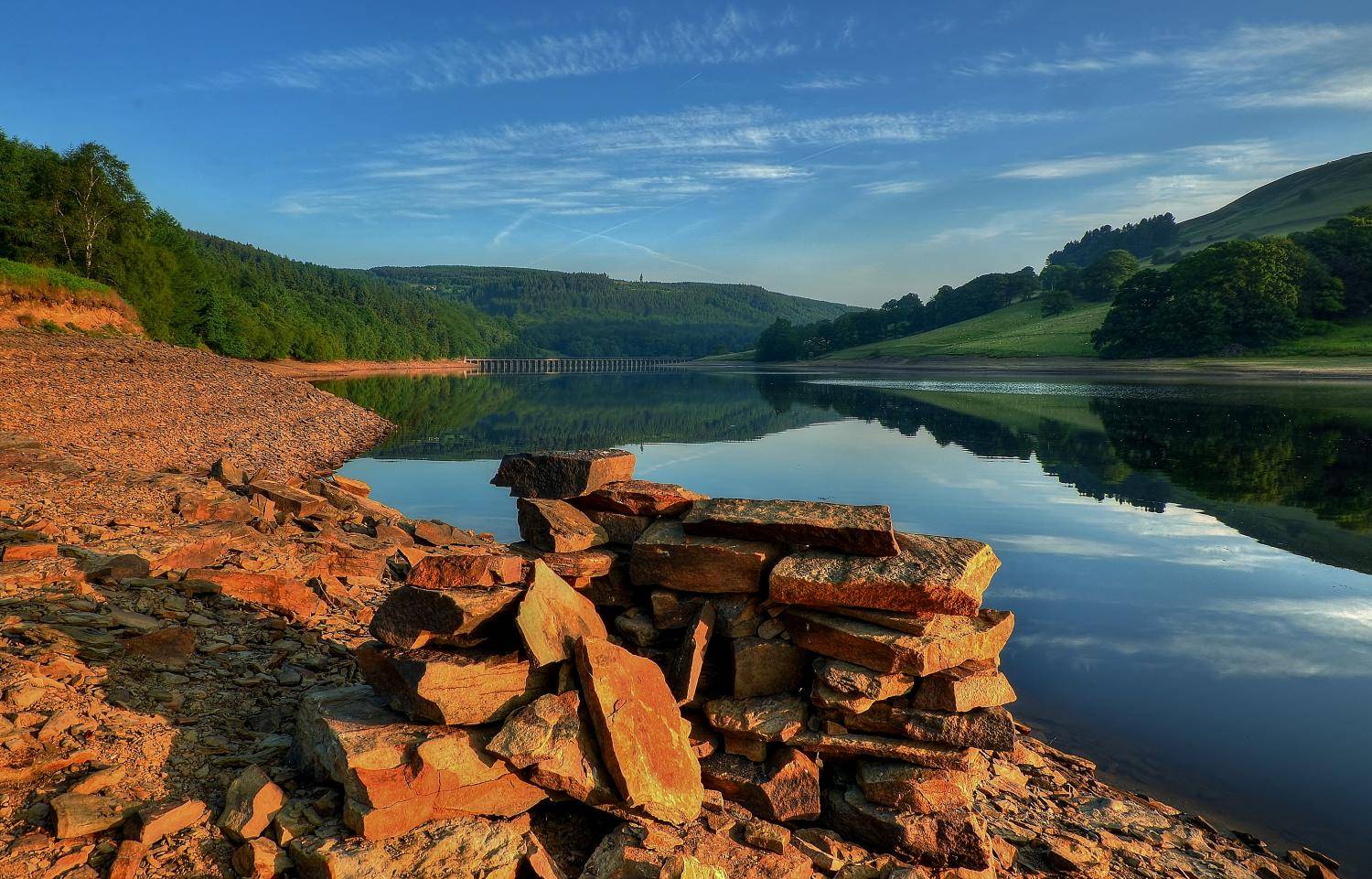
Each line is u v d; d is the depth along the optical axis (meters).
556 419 55.56
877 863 5.22
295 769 5.04
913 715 5.62
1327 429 42.00
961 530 19.45
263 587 8.91
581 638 5.34
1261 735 8.72
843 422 51.53
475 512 21.67
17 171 67.50
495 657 5.22
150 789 4.70
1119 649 11.31
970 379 109.75
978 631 5.78
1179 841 6.55
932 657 5.51
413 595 5.36
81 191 70.69
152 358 46.06
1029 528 19.69
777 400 76.31
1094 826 6.65
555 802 5.35
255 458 27.61
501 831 4.56
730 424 51.00
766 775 5.79
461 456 34.22
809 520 6.05
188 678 6.34
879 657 5.57
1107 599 13.66
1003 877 5.60
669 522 6.75
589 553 6.62
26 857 3.98
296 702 6.40
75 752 4.83
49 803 4.38
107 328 56.59
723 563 6.14
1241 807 7.35
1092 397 69.69
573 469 7.00
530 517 6.77
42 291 51.81
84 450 21.11
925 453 35.44
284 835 4.32
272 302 134.75
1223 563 16.11
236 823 4.37
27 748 4.75
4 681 5.34
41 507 11.61
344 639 8.45
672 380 135.75
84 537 10.12
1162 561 16.31
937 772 5.56
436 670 4.93
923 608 5.55
